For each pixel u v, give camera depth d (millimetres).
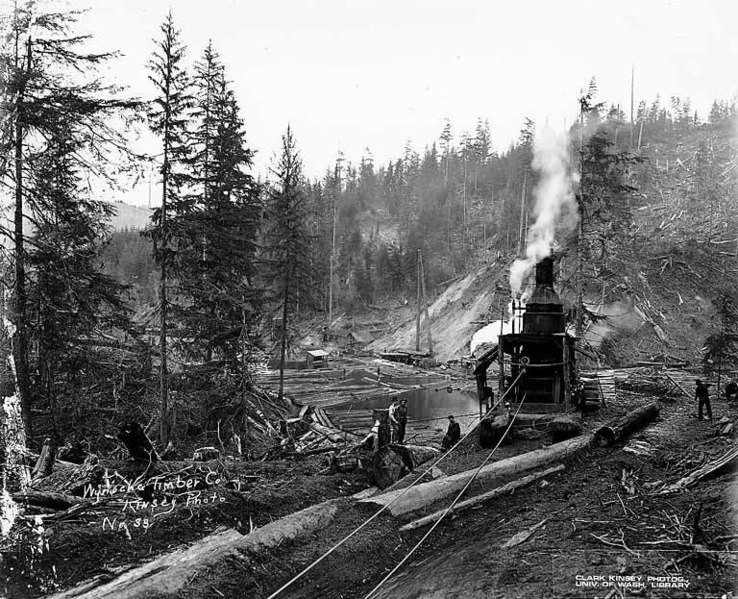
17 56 12172
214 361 19047
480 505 9133
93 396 15680
